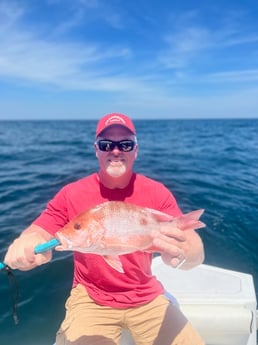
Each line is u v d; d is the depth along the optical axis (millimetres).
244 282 3008
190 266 2316
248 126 68312
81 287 2541
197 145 25094
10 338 3391
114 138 2359
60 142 27922
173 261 1916
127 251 1982
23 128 63000
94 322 2400
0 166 14523
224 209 7520
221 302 2748
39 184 10570
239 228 6320
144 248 1964
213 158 17203
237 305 2730
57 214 2520
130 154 2412
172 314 2439
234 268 4871
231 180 11039
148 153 19922
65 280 4449
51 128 63094
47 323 3619
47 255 2029
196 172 12859
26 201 8344
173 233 1891
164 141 29719
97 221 1983
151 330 2412
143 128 61438
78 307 2486
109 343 2330
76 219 2000
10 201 8344
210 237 5918
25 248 1943
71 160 16625
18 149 21688
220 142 27734
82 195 2488
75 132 46812
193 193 9133
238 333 2662
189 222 1937
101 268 2375
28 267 2012
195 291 2889
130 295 2434
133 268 2396
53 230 2488
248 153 19016
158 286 2613
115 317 2438
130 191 2492
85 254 2385
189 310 2695
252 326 2662
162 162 15867
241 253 5340
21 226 6406
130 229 1977
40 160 16547
